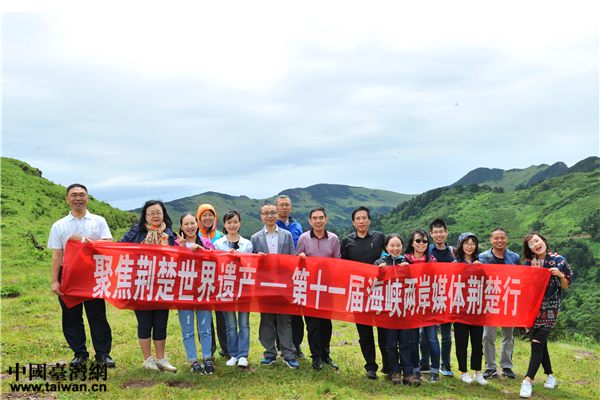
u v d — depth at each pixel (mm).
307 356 8352
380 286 7305
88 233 7148
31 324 9844
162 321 6969
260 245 7512
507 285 7340
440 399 6262
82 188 7117
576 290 132375
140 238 7336
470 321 7266
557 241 183750
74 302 6895
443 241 7691
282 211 8367
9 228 26172
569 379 7742
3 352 7625
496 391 6773
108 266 7082
